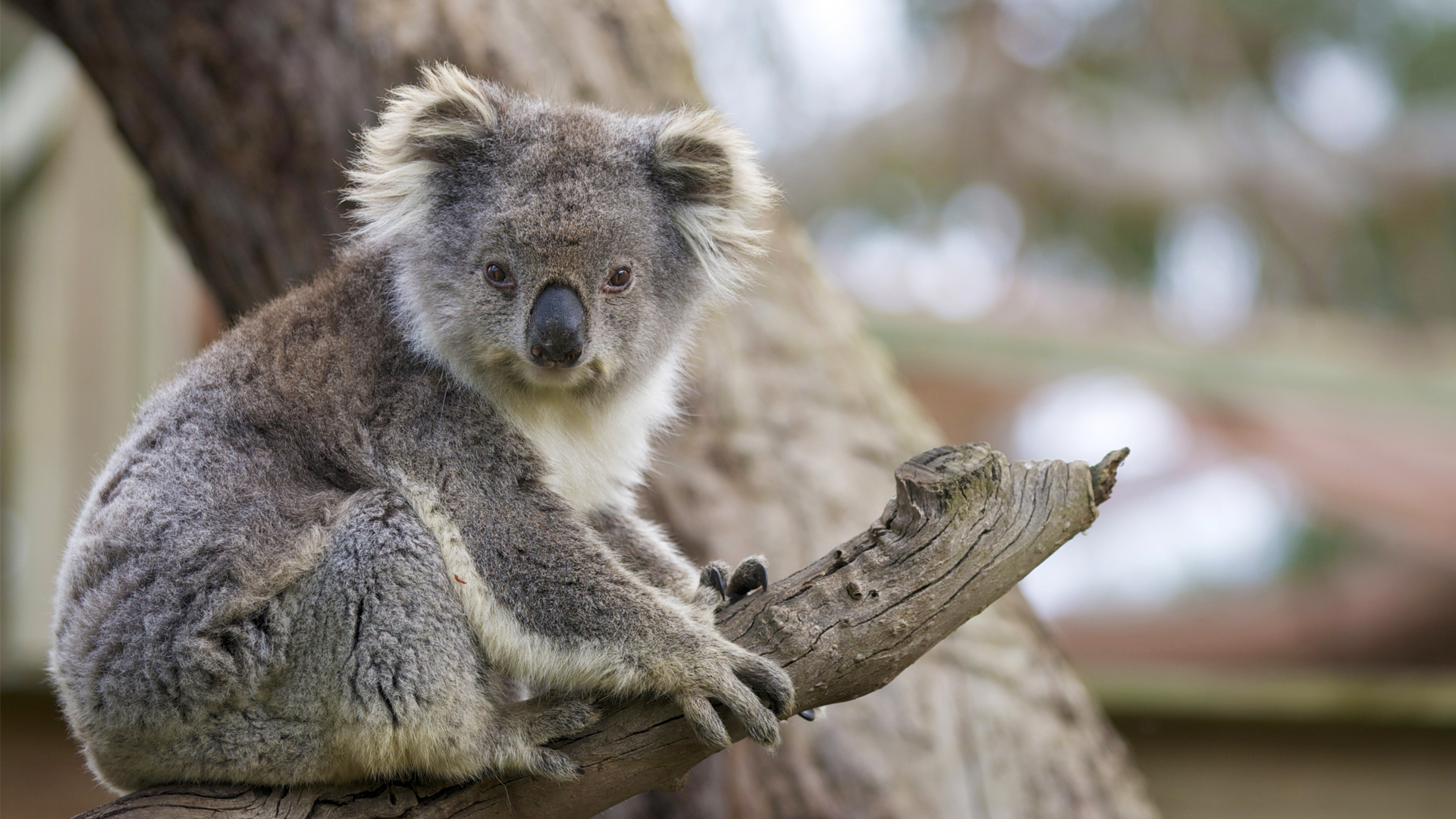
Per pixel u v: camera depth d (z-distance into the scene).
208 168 9.59
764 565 6.09
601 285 6.74
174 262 15.73
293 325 6.61
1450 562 17.12
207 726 5.74
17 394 16.58
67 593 6.05
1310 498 18.91
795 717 8.84
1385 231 29.31
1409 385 18.69
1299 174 28.33
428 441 6.30
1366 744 12.52
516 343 6.46
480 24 9.22
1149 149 28.28
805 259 10.35
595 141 7.01
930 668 9.02
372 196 7.00
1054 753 9.07
